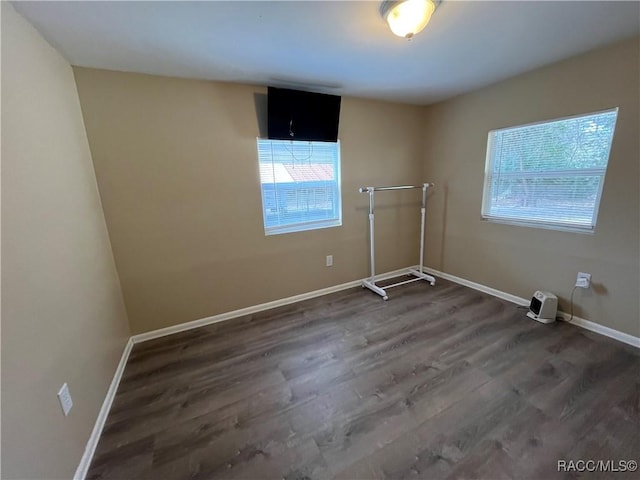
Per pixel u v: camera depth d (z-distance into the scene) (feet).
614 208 6.96
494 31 5.66
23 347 3.42
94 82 6.55
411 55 6.59
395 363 6.70
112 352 6.41
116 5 4.31
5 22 3.92
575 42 6.30
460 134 10.47
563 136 7.80
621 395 5.43
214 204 8.35
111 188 7.06
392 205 11.82
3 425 2.97
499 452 4.45
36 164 4.29
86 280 5.54
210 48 5.86
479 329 7.98
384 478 4.14
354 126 10.26
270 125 8.50
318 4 4.49
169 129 7.47
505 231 9.54
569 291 8.09
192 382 6.33
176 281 8.22
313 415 5.32
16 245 3.52
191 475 4.31
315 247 10.36
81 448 4.45
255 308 9.56
